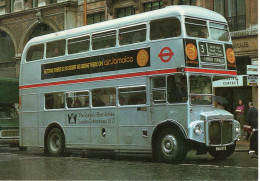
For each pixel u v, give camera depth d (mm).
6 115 20375
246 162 13406
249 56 23344
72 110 16047
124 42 14453
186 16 13047
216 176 10125
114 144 14562
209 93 13336
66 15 32156
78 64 15914
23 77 18078
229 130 13430
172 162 12844
